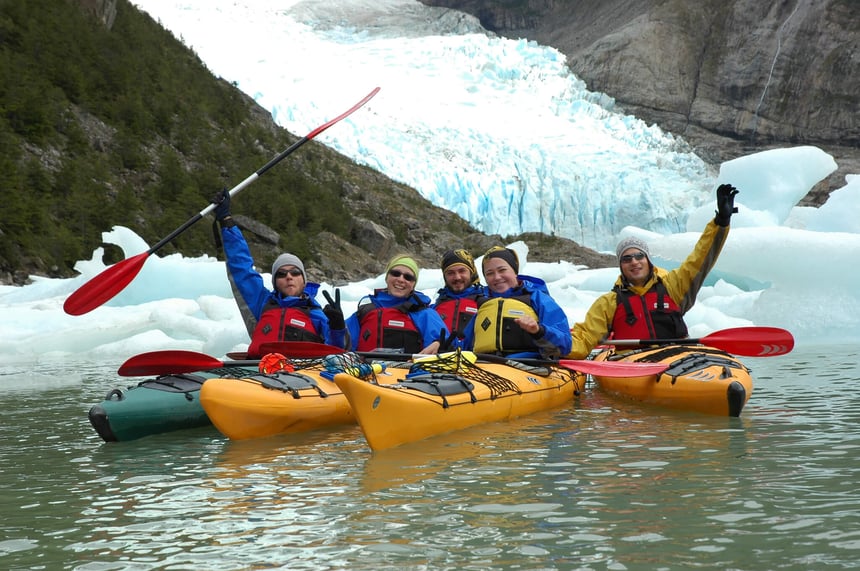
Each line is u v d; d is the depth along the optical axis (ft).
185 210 84.74
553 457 12.45
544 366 17.93
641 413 16.63
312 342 17.07
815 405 17.03
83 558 8.42
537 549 8.29
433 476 11.38
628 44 265.34
